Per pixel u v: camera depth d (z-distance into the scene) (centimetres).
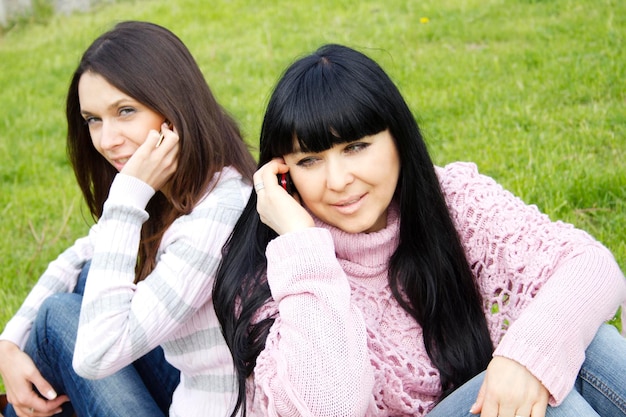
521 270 206
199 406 226
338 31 757
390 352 202
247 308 204
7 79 812
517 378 181
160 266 219
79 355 215
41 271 435
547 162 427
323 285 190
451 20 729
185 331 224
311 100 193
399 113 201
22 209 515
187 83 232
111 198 224
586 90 528
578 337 188
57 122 677
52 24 1019
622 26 632
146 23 236
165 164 227
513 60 612
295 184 206
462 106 547
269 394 186
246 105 612
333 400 181
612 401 194
